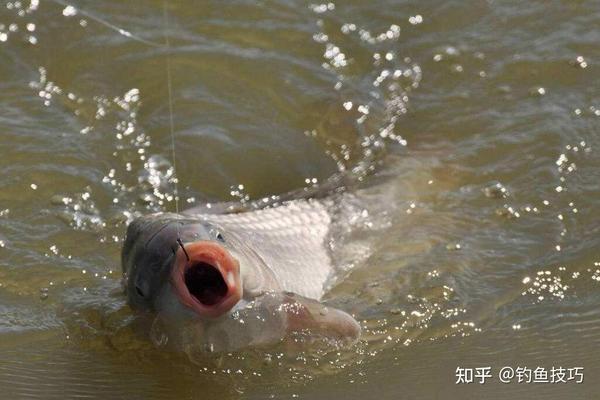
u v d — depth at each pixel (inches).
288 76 716.0
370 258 557.3
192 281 447.5
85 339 498.6
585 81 687.1
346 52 737.6
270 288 480.1
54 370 479.8
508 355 480.1
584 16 746.2
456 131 658.2
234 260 433.4
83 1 772.6
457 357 480.4
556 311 507.2
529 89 686.5
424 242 566.9
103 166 633.0
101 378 474.0
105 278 543.8
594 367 470.3
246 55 732.0
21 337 502.0
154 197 611.8
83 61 722.8
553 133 640.4
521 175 611.8
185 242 454.6
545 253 549.0
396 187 611.8
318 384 464.8
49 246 568.4
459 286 528.7
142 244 473.1
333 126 674.2
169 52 732.0
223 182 630.5
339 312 477.7
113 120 672.4
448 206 594.9
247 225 539.8
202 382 468.4
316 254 550.3
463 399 452.8
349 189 611.5
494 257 549.0
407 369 472.7
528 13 754.2
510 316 506.0
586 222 569.9
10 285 539.8
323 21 763.4
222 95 698.2
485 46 729.6
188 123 673.0
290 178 634.8
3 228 580.1
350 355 481.7
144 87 701.9
